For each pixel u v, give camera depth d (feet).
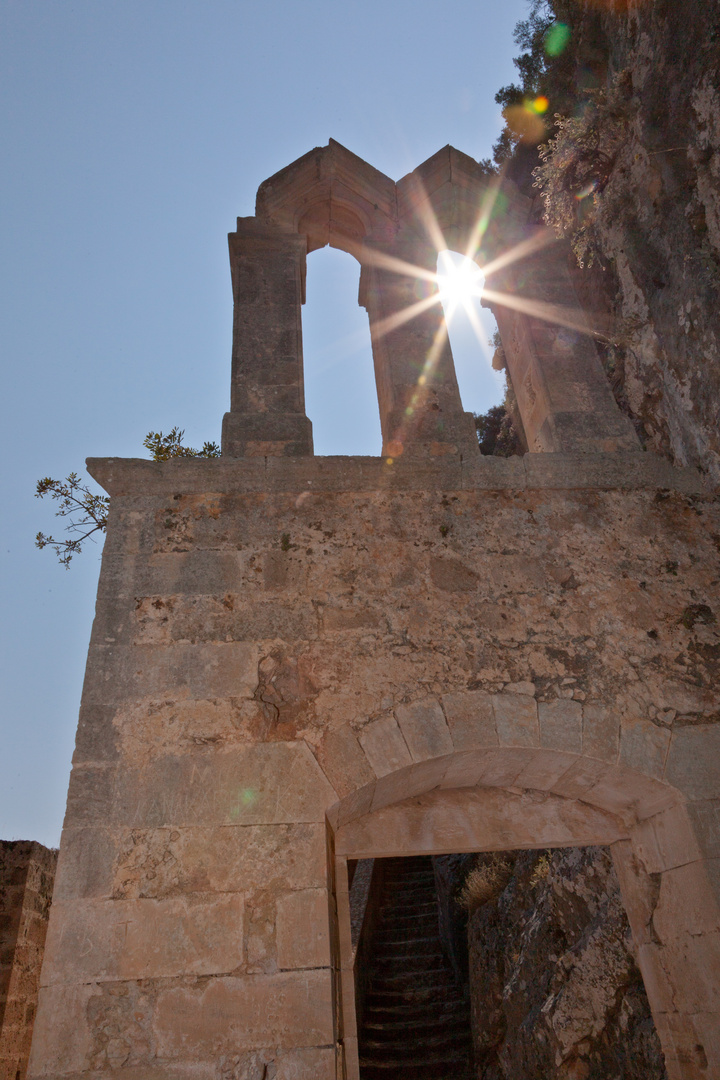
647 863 15.69
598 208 22.77
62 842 12.60
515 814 16.25
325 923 12.22
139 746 13.62
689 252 18.75
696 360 18.75
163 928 12.05
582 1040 19.92
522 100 34.73
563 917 23.06
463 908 32.42
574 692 14.98
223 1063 11.10
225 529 16.22
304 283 22.29
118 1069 10.99
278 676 14.51
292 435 18.11
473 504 17.12
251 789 13.33
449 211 23.32
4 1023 21.40
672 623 16.03
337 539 16.30
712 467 18.12
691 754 14.60
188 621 14.99
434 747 14.03
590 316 24.59
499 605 15.81
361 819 15.72
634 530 17.15
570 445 18.66
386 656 14.93
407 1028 28.84
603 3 23.59
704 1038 13.65
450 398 19.49
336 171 22.67
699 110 18.37
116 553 15.71
